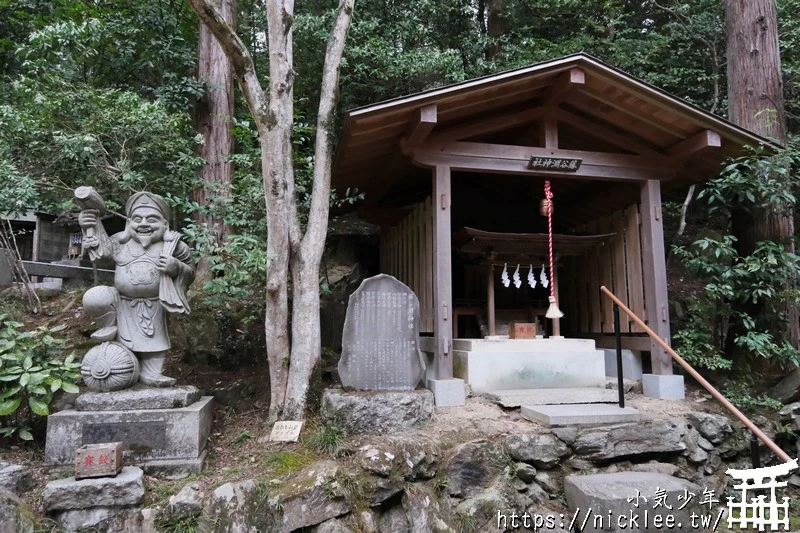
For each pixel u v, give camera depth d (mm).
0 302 5969
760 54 5781
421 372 4441
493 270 6031
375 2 9695
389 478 3514
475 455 3816
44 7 8602
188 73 8219
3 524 2924
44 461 3494
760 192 5227
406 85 8945
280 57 4477
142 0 7969
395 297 4484
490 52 10844
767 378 5457
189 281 4258
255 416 4512
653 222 5496
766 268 5156
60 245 10422
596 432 4098
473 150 5113
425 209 5930
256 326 5957
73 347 5109
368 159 5508
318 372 4375
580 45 9344
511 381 5223
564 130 5840
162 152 6207
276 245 4336
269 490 3283
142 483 3242
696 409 4797
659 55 9539
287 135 4516
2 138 5625
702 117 4871
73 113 5922
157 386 3916
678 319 6941
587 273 6965
